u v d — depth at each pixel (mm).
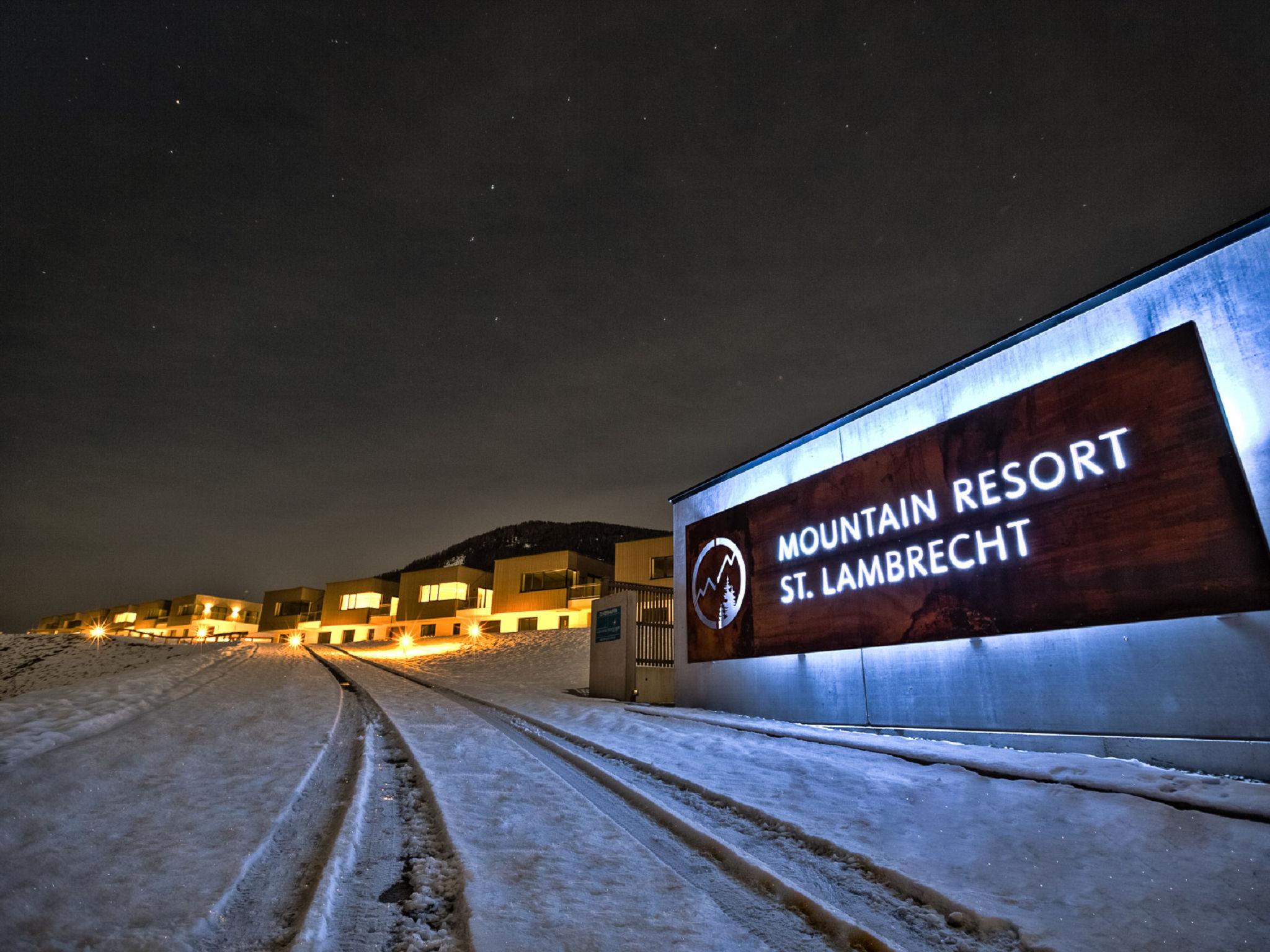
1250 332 6199
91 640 42281
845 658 9938
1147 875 3984
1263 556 5770
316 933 3232
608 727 10227
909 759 7059
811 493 11086
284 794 5812
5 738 7398
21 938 3076
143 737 8203
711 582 13133
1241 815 4535
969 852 4543
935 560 8758
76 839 4531
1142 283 7070
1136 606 6566
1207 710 6012
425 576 56094
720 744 8469
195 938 3193
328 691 15508
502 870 4086
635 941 3254
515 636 40188
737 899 3904
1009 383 8242
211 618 80125
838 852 4637
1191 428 6410
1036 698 7375
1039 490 7648
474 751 8047
